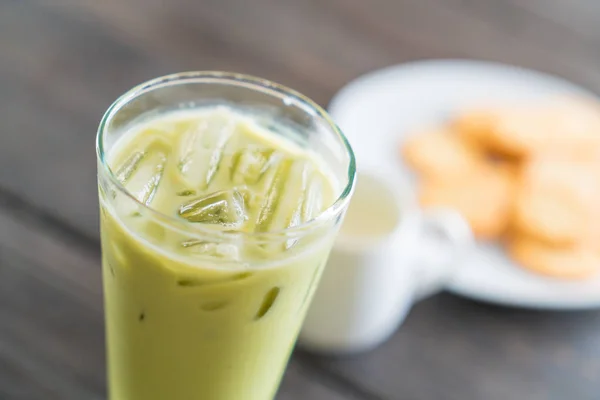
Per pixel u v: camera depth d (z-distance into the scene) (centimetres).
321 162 47
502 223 65
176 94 47
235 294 44
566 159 70
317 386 57
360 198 59
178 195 44
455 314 61
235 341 45
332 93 74
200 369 46
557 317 62
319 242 44
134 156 45
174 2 80
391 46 82
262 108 48
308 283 46
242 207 44
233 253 42
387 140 72
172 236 42
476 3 91
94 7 77
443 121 75
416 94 75
